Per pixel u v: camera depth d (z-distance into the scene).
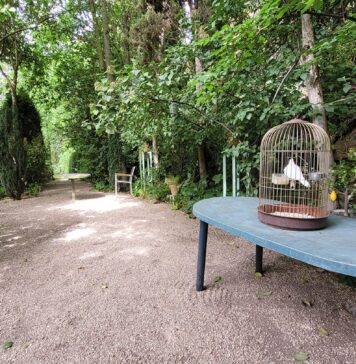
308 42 2.68
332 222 1.89
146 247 3.38
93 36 8.55
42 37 8.52
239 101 3.46
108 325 1.87
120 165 7.91
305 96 3.25
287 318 1.90
